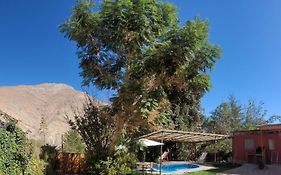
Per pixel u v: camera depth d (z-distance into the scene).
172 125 36.75
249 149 33.88
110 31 20.48
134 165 23.00
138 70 20.20
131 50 20.77
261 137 32.91
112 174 19.86
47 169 19.81
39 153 20.02
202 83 21.09
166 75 19.86
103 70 21.86
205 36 19.00
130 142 22.86
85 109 22.78
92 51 21.58
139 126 22.19
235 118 53.50
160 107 20.92
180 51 18.59
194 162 36.25
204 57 20.16
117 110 20.33
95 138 21.84
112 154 20.59
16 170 15.46
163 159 37.72
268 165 29.12
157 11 20.48
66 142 30.08
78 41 21.25
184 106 40.28
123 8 19.66
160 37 20.59
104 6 20.02
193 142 39.12
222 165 31.50
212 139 34.66
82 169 21.98
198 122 43.12
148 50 19.98
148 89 20.00
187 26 18.75
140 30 19.55
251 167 28.34
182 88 21.83
